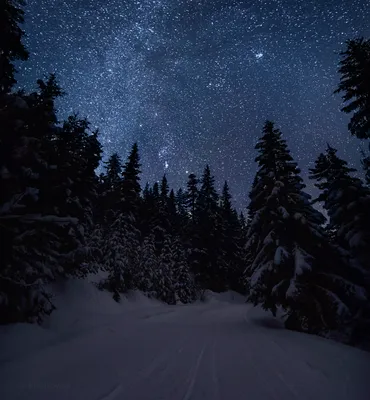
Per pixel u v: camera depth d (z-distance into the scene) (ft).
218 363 21.38
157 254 129.59
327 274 46.29
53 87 45.32
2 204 26.08
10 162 28.32
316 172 62.85
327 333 46.21
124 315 59.67
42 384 16.01
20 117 31.32
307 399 14.02
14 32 32.89
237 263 165.89
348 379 17.22
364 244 47.65
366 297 42.96
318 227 49.90
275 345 28.96
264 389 15.44
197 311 89.15
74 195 56.65
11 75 34.42
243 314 78.02
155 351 25.67
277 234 49.88
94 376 17.58
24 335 27.48
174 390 15.28
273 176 53.67
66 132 52.95
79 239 52.95
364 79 43.19
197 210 175.11
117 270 76.28
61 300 48.52
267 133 58.75
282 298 46.60
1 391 14.83
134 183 97.96
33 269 30.99
